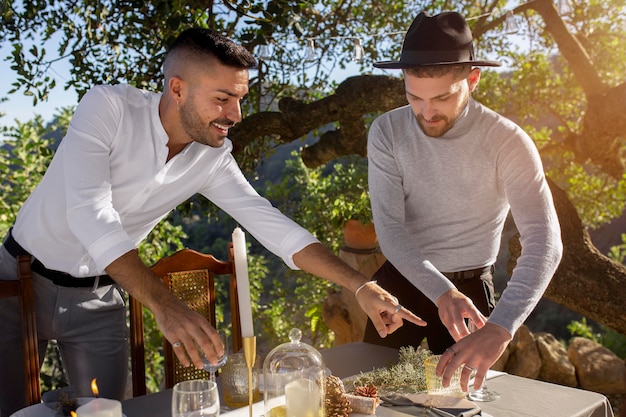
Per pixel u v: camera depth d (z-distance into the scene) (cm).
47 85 352
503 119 217
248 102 448
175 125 197
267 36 327
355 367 194
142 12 345
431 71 198
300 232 196
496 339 161
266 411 144
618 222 1146
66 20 347
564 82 538
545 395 167
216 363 152
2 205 461
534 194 204
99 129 186
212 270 246
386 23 468
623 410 153
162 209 214
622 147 524
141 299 162
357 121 416
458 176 222
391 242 213
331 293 398
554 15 431
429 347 245
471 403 151
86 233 170
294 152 542
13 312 215
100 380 218
